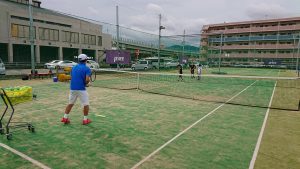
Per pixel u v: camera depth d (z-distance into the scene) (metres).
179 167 4.35
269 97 13.09
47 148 5.06
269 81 24.41
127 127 6.68
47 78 20.42
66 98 10.89
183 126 6.90
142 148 5.19
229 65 69.50
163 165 4.41
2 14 42.91
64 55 59.88
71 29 56.47
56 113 8.05
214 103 10.70
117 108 9.13
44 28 50.41
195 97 12.44
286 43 72.50
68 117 7.56
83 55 6.65
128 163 4.46
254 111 9.12
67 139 5.61
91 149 5.06
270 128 6.84
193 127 6.81
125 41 69.38
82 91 6.64
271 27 74.56
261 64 65.12
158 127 6.75
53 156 4.68
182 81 22.05
